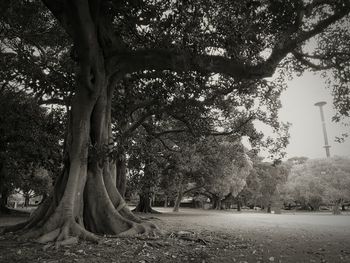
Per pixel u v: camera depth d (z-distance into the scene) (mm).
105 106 10570
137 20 10484
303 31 10055
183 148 25609
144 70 11914
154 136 20156
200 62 9633
